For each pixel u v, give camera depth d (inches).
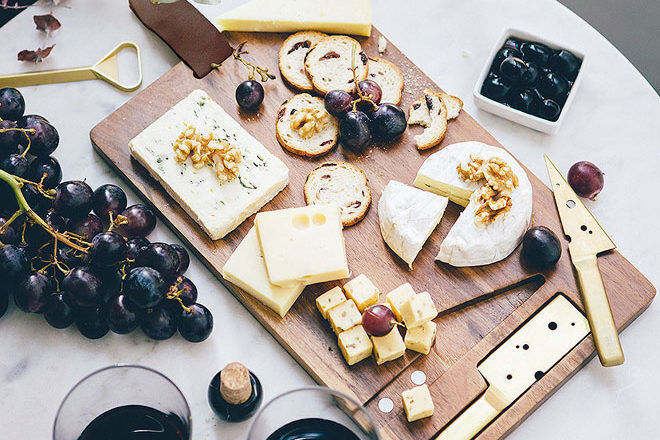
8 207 35.1
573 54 39.1
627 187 38.3
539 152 39.0
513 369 34.0
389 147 38.2
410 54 41.0
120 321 33.4
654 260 37.0
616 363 34.2
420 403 32.9
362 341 33.9
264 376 34.7
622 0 52.2
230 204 36.1
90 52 40.4
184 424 31.1
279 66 39.5
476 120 39.6
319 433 31.0
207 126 37.4
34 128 35.6
